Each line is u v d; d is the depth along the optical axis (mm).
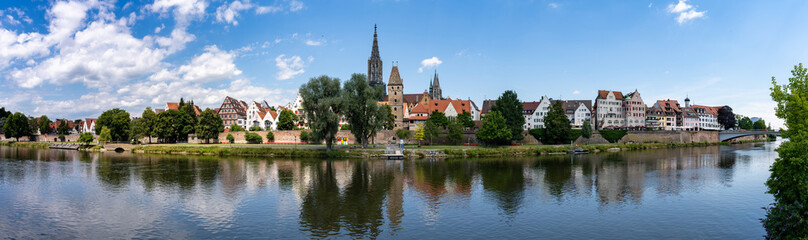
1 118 176875
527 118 169750
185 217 35688
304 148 94250
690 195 45031
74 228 32531
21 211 37812
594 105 182375
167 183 52594
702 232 31406
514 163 77062
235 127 139250
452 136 114375
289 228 32500
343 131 123250
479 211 37906
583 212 37406
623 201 41969
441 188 49406
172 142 129625
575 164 75688
